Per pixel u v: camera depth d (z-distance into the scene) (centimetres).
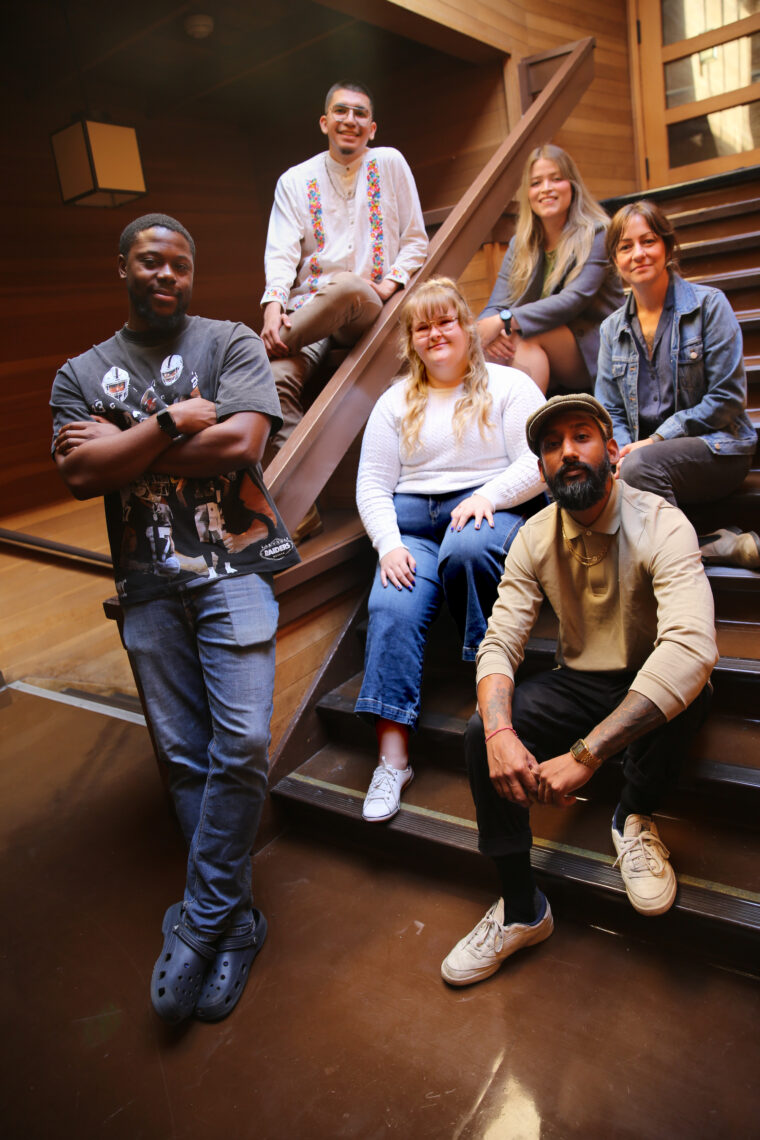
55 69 358
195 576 160
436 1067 135
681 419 196
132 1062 145
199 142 431
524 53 351
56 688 291
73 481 154
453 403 200
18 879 196
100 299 410
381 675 186
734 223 296
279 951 165
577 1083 128
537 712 149
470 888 176
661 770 143
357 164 241
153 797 222
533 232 250
